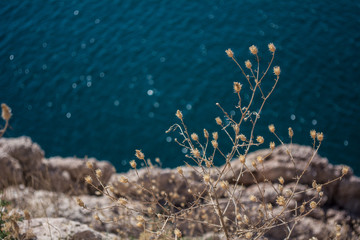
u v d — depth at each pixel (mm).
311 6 31281
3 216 5023
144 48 29141
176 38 29562
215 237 6449
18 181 10406
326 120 24219
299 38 29062
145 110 25703
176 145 23766
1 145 10906
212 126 24344
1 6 32906
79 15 31828
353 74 26656
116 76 27750
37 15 32094
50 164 10883
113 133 24672
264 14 30812
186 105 25609
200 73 27266
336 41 28734
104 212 8031
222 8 31391
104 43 29797
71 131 24938
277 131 23922
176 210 8195
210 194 4160
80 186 10672
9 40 30453
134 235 6777
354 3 31375
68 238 5789
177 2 31969
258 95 25609
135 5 32062
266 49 28422
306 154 9203
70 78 27859
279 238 7906
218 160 22391
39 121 25469
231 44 28938
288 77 26531
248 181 8891
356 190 9094
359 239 7301
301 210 3939
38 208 7613
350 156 22609
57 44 30031
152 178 8625
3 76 28141
